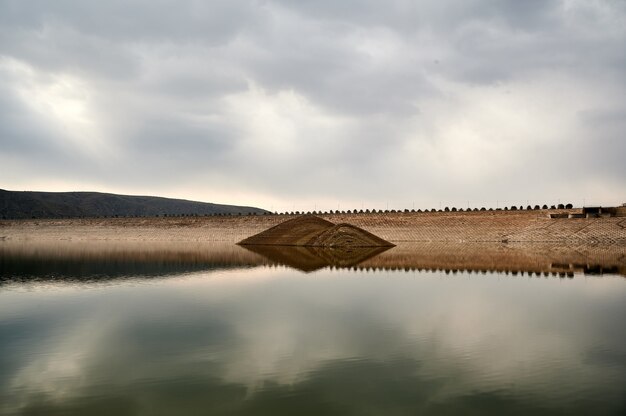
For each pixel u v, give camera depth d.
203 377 13.15
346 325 18.88
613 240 70.69
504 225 82.12
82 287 29.11
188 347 15.91
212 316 20.62
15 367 14.02
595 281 31.67
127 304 23.44
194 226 102.38
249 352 15.33
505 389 12.23
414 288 28.66
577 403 11.38
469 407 11.17
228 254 57.34
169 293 26.83
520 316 20.56
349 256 54.66
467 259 48.78
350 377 13.09
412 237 84.69
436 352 15.27
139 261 46.44
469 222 85.25
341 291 27.52
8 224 116.38
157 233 101.88
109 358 14.78
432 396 11.81
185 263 44.72
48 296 25.83
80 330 18.23
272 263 44.97
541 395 11.84
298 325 18.92
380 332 17.75
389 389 12.25
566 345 16.02
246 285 29.98
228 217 103.44
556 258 49.22
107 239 101.38
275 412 10.97
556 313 21.22
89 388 12.41
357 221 94.00
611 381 12.73
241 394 11.98
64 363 14.36
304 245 79.50
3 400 11.69
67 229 109.69
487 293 26.70
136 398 11.77
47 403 11.51
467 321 19.58
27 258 49.28
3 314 21.11
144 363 14.31
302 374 13.34
